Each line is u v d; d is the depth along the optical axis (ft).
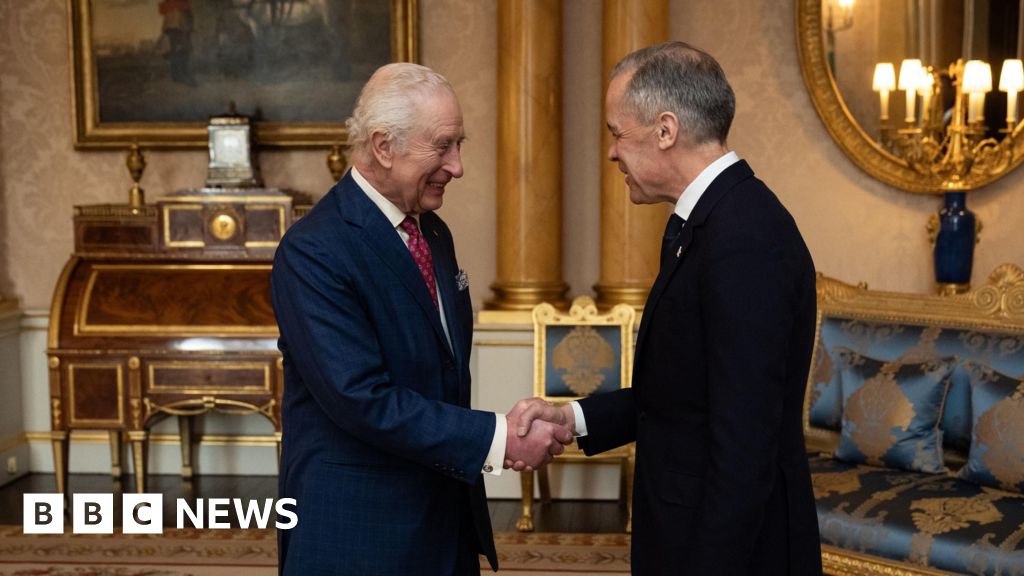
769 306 6.22
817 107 17.24
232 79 18.33
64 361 16.43
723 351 6.22
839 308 14.24
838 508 11.64
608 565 14.06
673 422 6.82
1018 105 16.38
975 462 11.90
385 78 7.23
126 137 18.48
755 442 6.12
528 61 16.93
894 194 17.46
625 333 15.93
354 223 7.20
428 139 7.13
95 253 17.22
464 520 7.89
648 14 16.67
